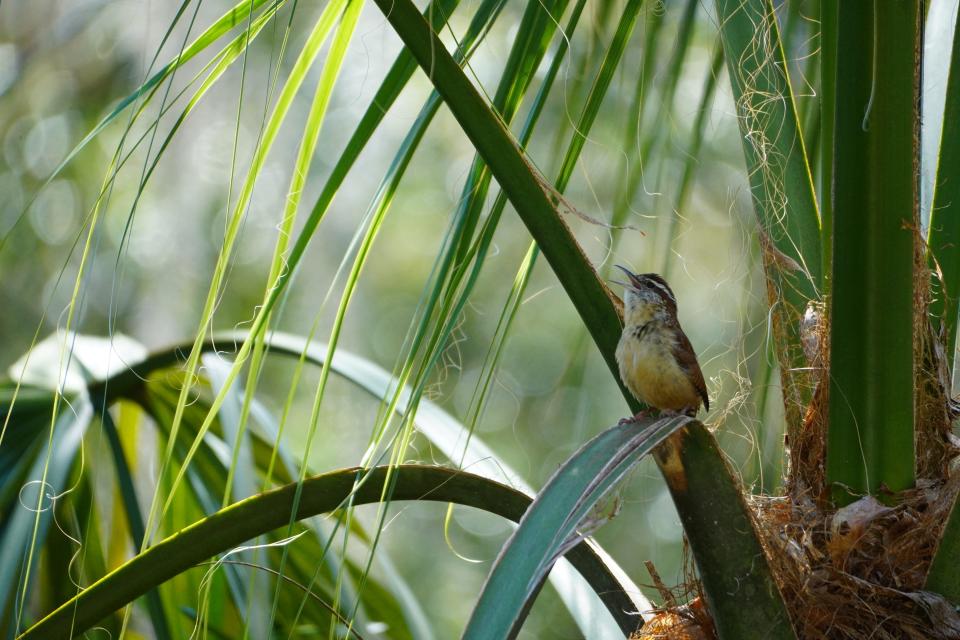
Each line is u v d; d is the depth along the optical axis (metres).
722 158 15.81
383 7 5.72
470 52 5.93
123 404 9.88
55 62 21.52
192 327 21.69
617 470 5.01
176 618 9.28
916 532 6.24
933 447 6.67
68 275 21.03
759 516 6.54
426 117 6.00
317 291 23.92
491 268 22.12
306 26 20.77
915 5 5.82
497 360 6.07
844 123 5.99
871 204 5.96
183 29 21.36
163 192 21.92
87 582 9.38
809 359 6.90
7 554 8.29
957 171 7.17
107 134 21.31
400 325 23.80
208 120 22.22
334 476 6.65
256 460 10.26
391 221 23.75
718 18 7.70
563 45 6.22
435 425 8.84
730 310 12.28
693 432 5.65
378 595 10.55
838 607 6.19
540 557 4.70
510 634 4.47
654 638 6.75
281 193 22.45
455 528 22.73
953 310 7.15
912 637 6.07
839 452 6.39
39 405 9.45
